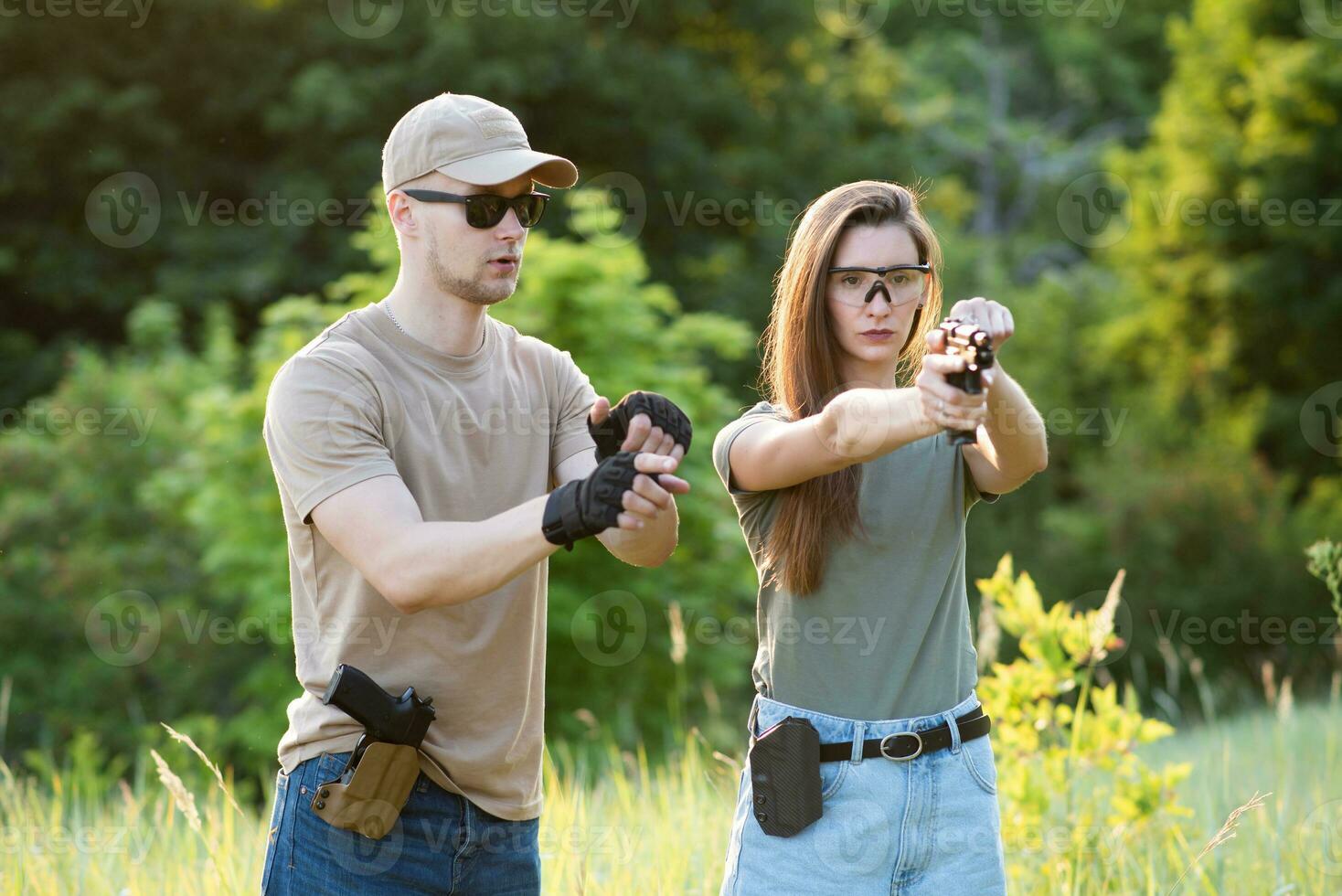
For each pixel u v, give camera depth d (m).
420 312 7.04
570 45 42.72
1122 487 43.28
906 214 7.16
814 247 7.15
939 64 76.19
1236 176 49.88
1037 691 11.12
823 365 7.17
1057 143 74.50
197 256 42.00
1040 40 77.69
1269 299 48.78
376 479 6.47
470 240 6.84
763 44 50.34
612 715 24.45
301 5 43.66
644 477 5.82
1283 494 44.62
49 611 28.55
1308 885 10.77
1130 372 52.84
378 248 25.39
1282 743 15.70
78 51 42.81
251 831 10.86
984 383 5.39
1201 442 46.81
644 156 44.44
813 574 6.88
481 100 7.06
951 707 7.01
